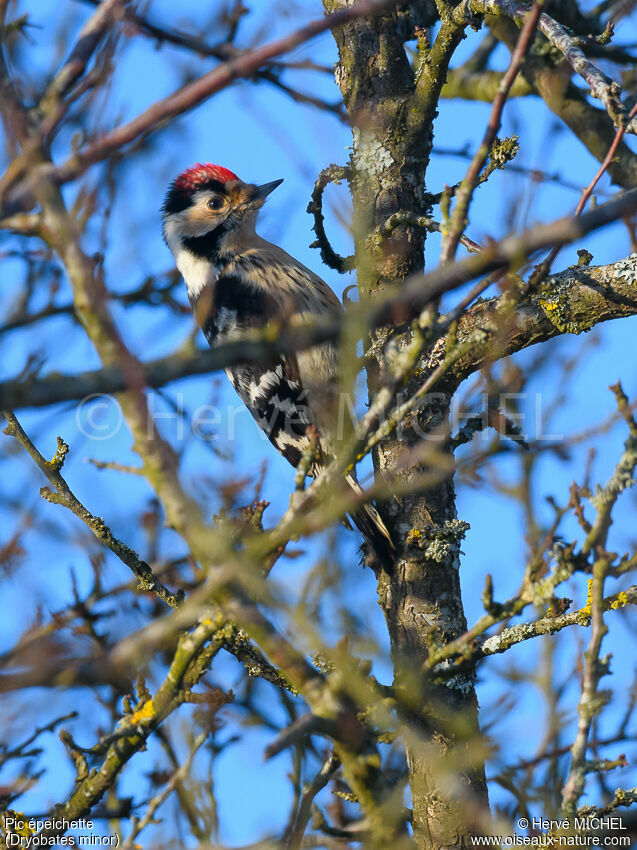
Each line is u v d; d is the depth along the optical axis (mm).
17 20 5414
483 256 3807
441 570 7176
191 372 3709
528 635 5977
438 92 7738
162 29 6156
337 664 4945
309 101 5418
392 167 7730
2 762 7074
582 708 4883
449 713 6605
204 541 4504
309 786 6227
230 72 3842
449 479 7352
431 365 7195
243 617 4926
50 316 6789
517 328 7148
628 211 3848
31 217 3932
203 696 5828
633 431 4684
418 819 6598
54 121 4027
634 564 4797
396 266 7562
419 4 8625
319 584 5746
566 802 4961
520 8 6938
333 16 3834
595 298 7098
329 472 4793
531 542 6336
